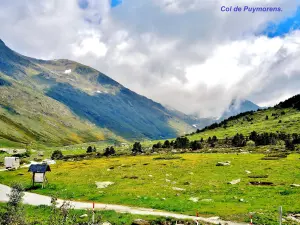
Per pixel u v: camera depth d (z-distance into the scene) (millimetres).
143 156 159125
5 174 111000
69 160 176875
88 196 64125
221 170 90812
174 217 43938
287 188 63312
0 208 50000
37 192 72562
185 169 96000
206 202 53531
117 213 47031
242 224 40781
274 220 41781
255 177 77875
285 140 178000
